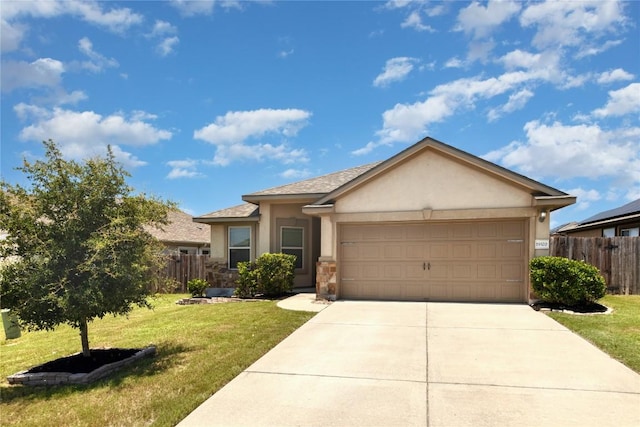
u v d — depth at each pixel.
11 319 6.21
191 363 6.32
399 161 11.60
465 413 4.45
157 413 4.60
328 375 5.69
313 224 15.97
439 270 11.62
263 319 9.38
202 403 4.85
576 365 5.94
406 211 11.60
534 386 5.18
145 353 6.84
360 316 9.55
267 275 13.38
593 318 8.84
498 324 8.53
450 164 11.38
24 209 5.85
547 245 10.68
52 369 6.09
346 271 12.31
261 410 4.62
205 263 16.70
